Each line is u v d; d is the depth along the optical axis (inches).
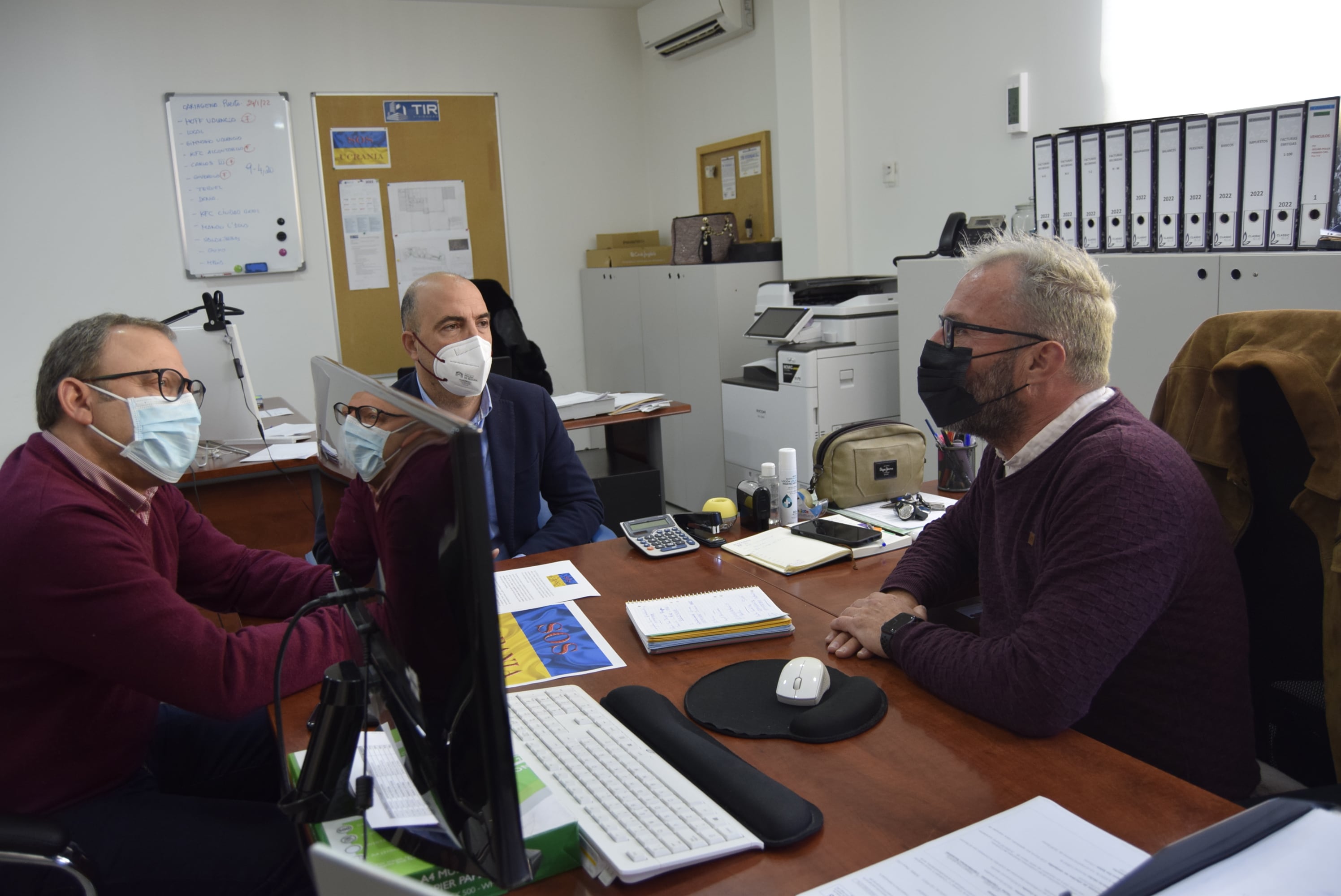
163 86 179.2
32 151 171.5
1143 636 46.2
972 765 39.9
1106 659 41.8
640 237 217.0
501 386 89.0
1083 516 44.3
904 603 54.6
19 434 176.9
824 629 55.4
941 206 154.0
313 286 195.9
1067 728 42.8
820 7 165.2
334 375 41.8
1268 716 55.2
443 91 201.5
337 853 23.5
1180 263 93.7
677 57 208.1
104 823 49.0
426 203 203.2
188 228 184.2
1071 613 42.3
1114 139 101.7
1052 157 109.0
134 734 53.5
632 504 133.9
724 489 178.9
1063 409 49.2
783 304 154.5
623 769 38.6
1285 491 52.7
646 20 206.2
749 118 191.3
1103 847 33.4
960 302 50.4
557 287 219.6
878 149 164.9
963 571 59.8
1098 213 105.3
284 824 50.2
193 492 110.3
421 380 84.2
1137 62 120.5
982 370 49.3
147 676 47.8
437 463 27.5
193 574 64.5
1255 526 54.7
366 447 35.9
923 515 73.2
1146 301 97.8
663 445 195.5
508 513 87.3
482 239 209.9
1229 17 109.8
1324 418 48.9
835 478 78.0
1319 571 51.9
